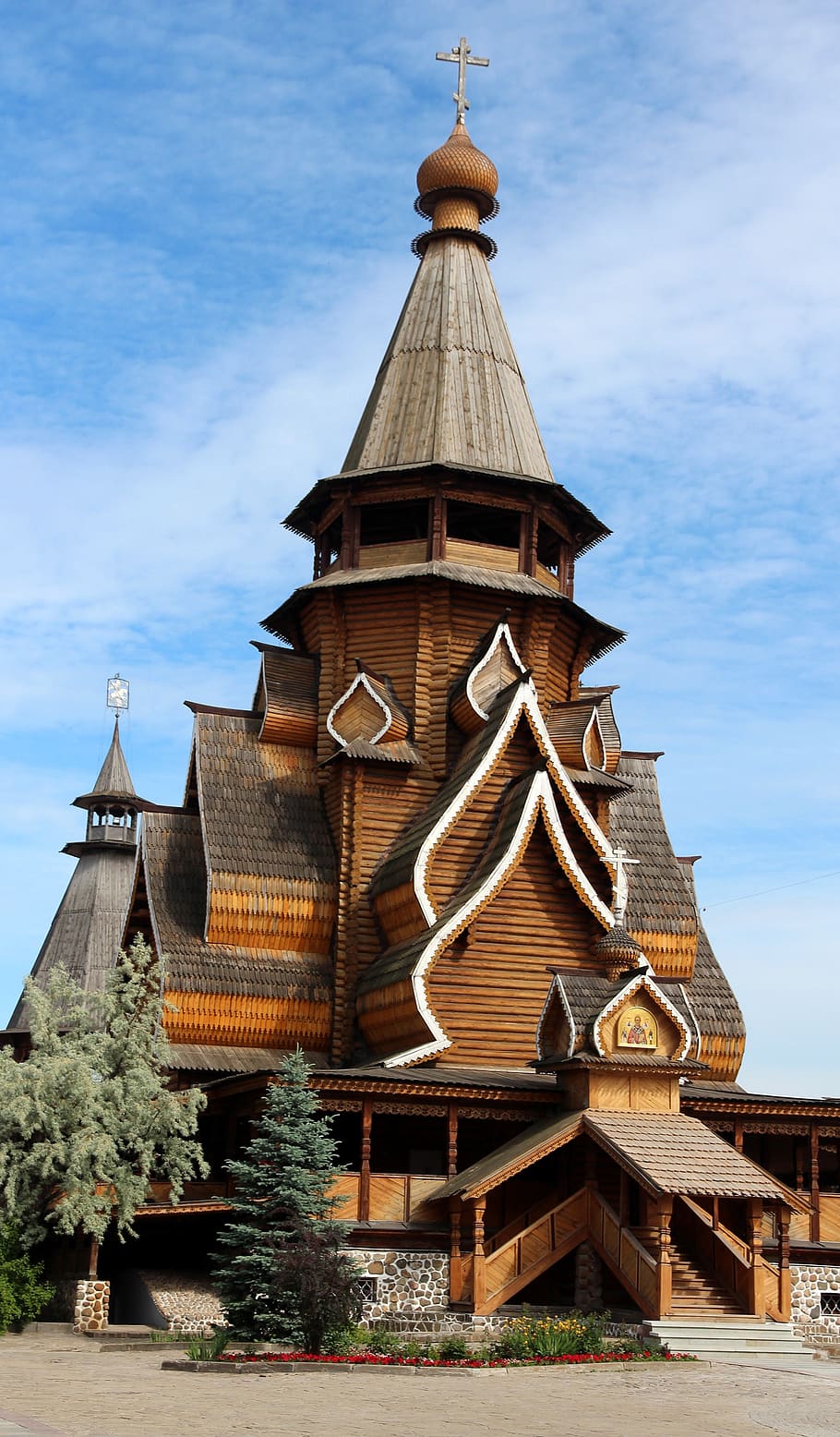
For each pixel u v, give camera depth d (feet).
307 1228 95.14
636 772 158.92
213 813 140.46
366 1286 106.01
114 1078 117.70
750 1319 100.07
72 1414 65.51
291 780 146.00
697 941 150.30
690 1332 96.63
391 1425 64.13
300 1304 91.66
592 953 126.93
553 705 148.56
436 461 149.18
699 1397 76.28
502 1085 112.27
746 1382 82.84
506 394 157.79
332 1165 102.68
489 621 147.43
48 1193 112.98
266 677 149.07
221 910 135.64
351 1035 131.85
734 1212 115.24
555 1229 106.73
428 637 144.87
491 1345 96.27
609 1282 107.76
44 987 237.04
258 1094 115.03
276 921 136.77
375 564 149.48
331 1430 62.39
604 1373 85.51
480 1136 122.62
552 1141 106.22
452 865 128.67
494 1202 114.11
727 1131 120.88
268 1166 100.63
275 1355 87.10
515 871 126.31
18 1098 110.42
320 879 139.13
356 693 143.02
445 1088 110.83
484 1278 103.71
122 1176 111.04
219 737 146.41
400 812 139.74
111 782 253.65
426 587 144.97
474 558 148.77
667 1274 99.19
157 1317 108.88
